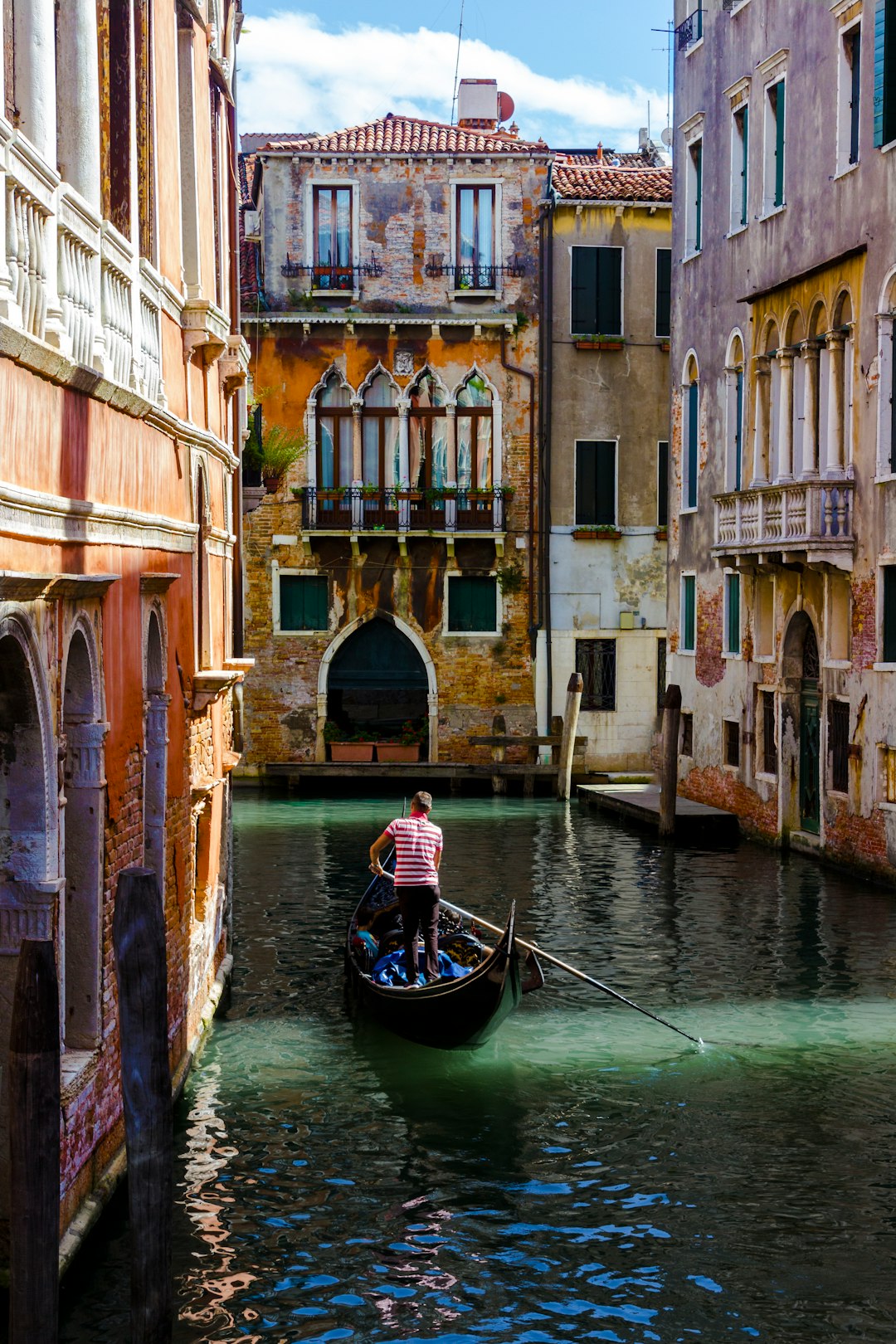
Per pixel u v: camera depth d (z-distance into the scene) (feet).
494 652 97.96
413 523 96.99
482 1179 29.25
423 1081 35.09
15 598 20.21
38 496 20.77
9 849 22.16
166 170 33.81
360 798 90.38
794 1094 34.40
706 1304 24.20
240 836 73.92
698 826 74.84
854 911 55.01
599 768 97.81
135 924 18.72
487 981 35.22
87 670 25.32
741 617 75.20
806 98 67.51
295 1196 28.27
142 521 28.84
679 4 84.74
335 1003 41.83
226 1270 25.17
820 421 66.39
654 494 98.48
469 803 88.43
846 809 63.62
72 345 23.61
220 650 44.27
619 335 97.66
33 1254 16.66
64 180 24.93
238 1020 40.04
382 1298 24.26
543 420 97.35
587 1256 25.91
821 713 66.18
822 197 65.82
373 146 96.63
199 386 39.63
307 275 96.89
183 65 38.09
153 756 31.99
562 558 98.02
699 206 83.51
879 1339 23.08
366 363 97.14
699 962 47.39
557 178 98.63
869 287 60.85
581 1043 38.45
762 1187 28.91
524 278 97.55
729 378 77.25
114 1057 26.96
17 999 16.62
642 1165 30.07
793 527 64.54
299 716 98.12
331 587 97.66
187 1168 29.58
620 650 98.17
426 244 97.25
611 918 54.08
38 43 21.68
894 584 59.62
